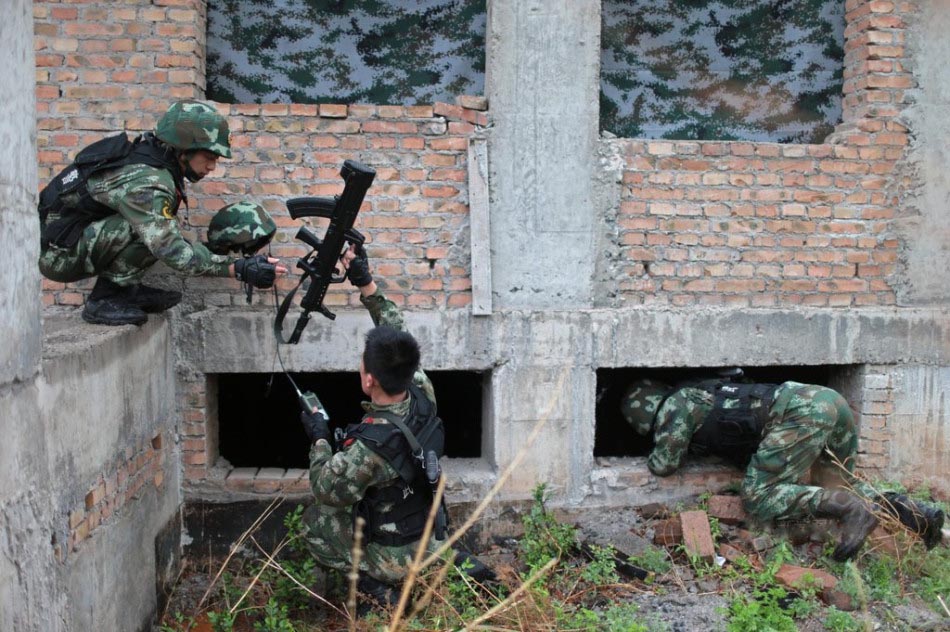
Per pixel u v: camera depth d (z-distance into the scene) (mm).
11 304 2156
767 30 4637
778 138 4695
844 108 4637
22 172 2262
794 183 4391
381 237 4156
